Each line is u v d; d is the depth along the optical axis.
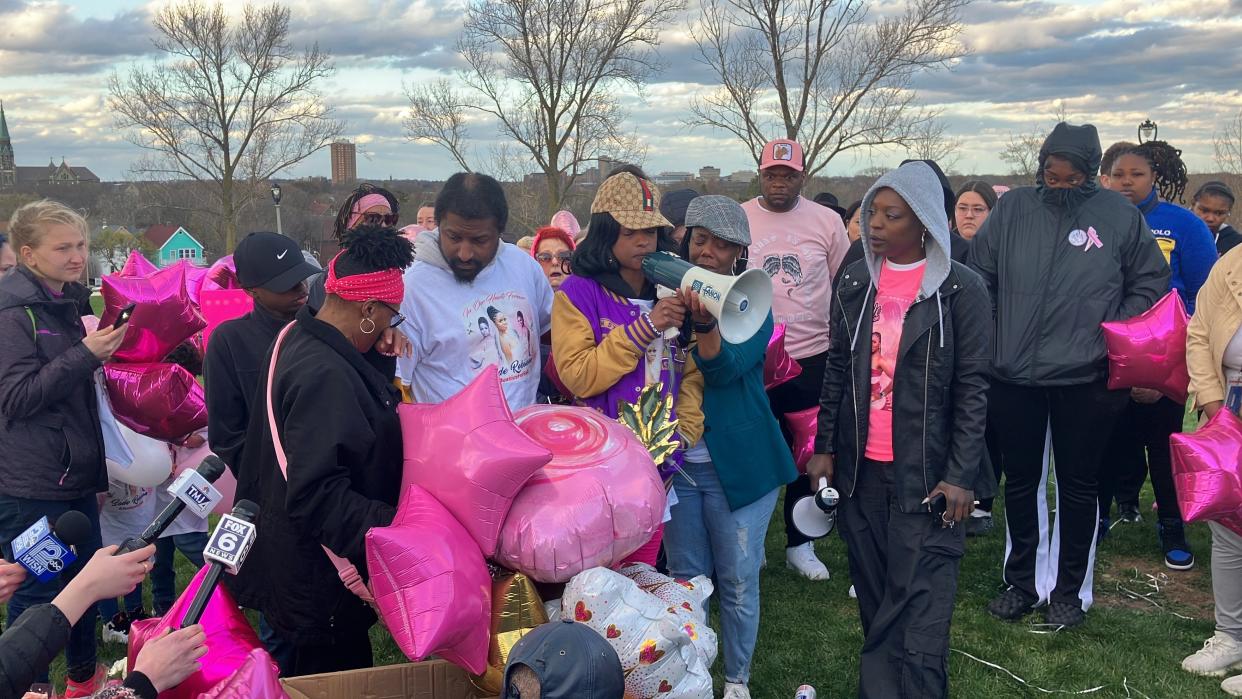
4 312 3.40
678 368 3.28
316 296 3.39
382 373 2.80
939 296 3.19
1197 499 3.62
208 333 4.93
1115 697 3.85
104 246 39.28
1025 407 4.41
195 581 2.46
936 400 3.23
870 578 3.50
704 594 2.86
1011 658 4.19
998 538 5.80
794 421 4.86
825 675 4.07
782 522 6.21
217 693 2.02
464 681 2.57
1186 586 5.05
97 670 3.88
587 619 2.37
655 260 3.05
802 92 24.77
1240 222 16.88
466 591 2.25
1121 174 5.49
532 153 27.66
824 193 6.86
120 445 3.89
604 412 3.16
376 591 2.24
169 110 32.69
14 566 2.44
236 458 3.42
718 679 3.98
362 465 2.51
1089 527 4.44
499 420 2.49
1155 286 4.31
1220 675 4.02
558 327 3.21
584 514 2.50
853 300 3.46
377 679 2.52
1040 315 4.30
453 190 3.10
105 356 3.49
